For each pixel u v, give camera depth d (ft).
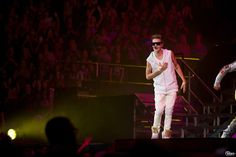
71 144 36.32
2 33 104.53
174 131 84.58
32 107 90.48
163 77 71.31
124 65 100.42
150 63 71.92
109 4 113.29
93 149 65.46
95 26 109.40
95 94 96.78
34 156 40.91
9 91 94.94
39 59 99.19
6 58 101.76
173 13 117.08
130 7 114.52
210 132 82.53
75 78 98.27
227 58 97.50
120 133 77.25
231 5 122.52
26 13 106.01
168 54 71.36
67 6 109.91
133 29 111.75
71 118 85.71
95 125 81.46
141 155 35.45
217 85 66.49
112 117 78.69
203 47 116.16
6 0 107.14
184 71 99.81
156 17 115.96
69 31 108.37
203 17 122.52
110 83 99.71
